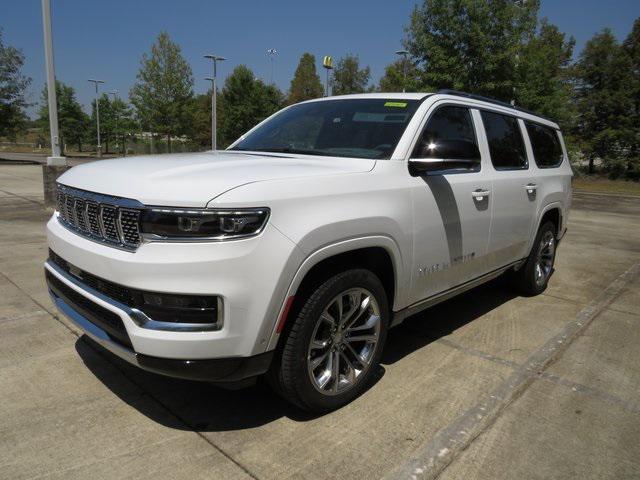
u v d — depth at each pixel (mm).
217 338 2402
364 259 3189
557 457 2666
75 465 2465
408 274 3324
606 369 3723
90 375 3334
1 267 5785
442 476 2486
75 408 2953
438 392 3289
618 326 4641
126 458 2531
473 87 17859
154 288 2361
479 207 3967
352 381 3070
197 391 3191
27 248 6785
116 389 3180
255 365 2555
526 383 3455
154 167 2756
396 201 3143
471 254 3994
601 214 14125
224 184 2461
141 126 35656
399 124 3510
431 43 17547
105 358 3572
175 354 2391
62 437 2682
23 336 3887
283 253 2494
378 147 3402
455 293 4012
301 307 2701
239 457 2570
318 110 4090
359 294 3004
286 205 2547
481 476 2500
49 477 2377
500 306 5117
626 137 32031
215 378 2484
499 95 18156
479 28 16859
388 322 3297
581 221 12352
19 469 2424
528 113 5266
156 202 2389
